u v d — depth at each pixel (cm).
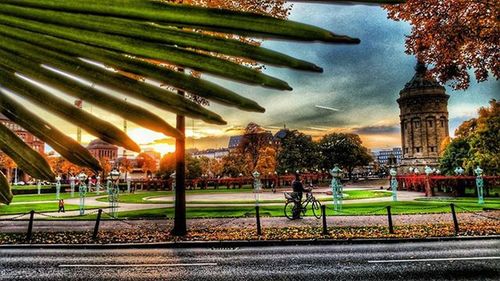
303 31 41
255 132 7719
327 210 2148
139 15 45
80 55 46
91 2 46
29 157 48
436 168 6594
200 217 1809
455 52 1262
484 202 2564
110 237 1327
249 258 1032
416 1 1191
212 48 45
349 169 10238
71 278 843
